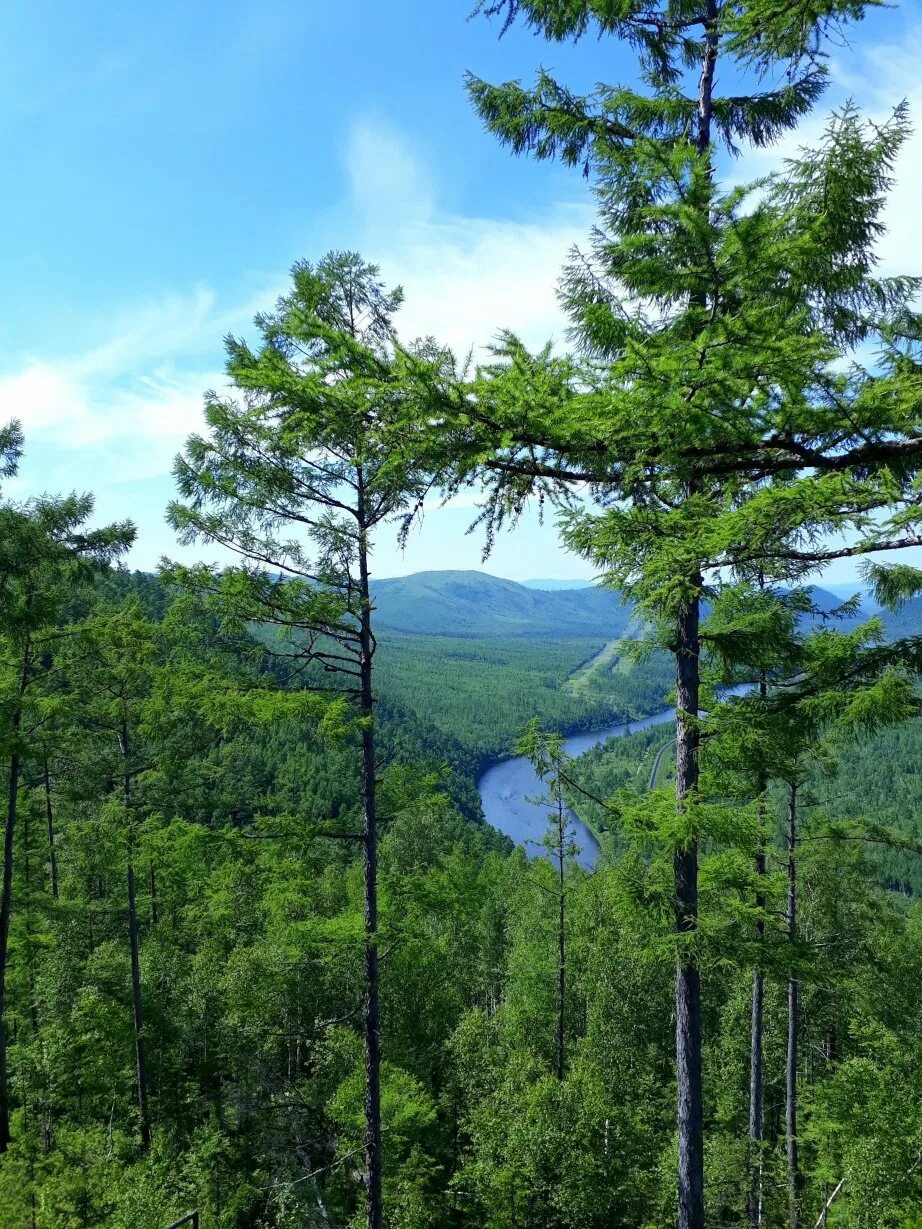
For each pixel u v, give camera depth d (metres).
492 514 4.92
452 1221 18.50
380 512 9.42
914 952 21.19
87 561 12.78
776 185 4.43
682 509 5.26
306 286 8.48
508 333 4.24
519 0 6.23
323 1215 16.11
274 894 9.38
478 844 63.09
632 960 24.34
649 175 4.63
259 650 9.59
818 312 5.93
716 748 7.48
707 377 3.85
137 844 13.70
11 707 12.41
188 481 9.20
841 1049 23.50
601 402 3.87
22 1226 12.12
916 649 5.51
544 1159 15.70
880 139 3.83
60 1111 17.92
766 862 14.51
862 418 4.06
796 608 7.22
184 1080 20.23
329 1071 20.80
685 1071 7.62
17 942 16.77
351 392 4.28
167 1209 12.40
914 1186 12.42
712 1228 15.20
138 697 15.90
